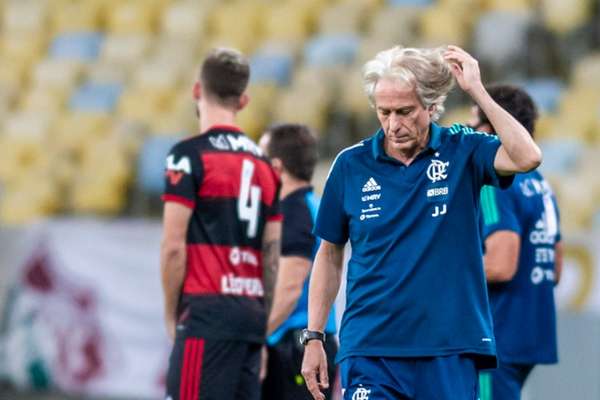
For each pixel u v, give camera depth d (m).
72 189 43.31
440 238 12.79
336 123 43.53
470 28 44.88
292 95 44.19
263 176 17.11
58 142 47.19
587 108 40.16
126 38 52.22
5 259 33.06
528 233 17.12
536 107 16.88
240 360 16.64
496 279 16.55
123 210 42.66
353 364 13.13
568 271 26.88
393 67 12.51
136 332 31.30
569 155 37.62
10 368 32.78
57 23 54.88
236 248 16.72
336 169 13.43
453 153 12.87
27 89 51.97
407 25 45.62
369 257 13.05
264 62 46.09
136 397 31.12
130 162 43.25
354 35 46.94
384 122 12.66
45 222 32.69
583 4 43.84
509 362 17.05
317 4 49.69
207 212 16.52
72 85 50.88
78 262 32.19
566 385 25.00
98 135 46.84
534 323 17.19
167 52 50.50
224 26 50.94
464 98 42.00
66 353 32.16
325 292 13.72
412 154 13.01
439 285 12.74
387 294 12.88
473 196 12.86
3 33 55.16
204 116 16.97
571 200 35.75
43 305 32.53
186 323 16.42
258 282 17.06
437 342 12.71
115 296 31.66
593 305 26.50
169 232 16.22
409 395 12.80
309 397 18.28
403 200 12.88
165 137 43.34
